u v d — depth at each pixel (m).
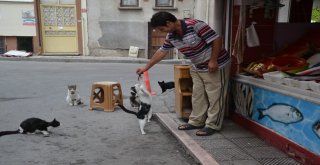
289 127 3.89
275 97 4.10
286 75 4.05
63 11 15.72
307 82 3.58
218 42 4.20
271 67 4.46
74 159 4.00
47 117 5.77
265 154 3.96
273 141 4.18
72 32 15.98
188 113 5.23
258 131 4.50
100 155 4.14
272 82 4.16
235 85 5.07
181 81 5.30
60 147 4.38
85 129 5.14
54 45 15.98
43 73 10.88
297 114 3.73
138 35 15.95
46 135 4.80
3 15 15.30
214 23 5.29
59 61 14.66
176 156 4.13
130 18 15.84
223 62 4.42
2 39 15.58
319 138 3.43
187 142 4.32
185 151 4.25
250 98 4.65
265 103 4.32
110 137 4.79
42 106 6.55
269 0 4.95
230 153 3.99
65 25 15.88
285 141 3.94
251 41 5.04
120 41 16.02
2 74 10.52
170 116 5.61
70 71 11.46
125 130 5.12
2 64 13.07
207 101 4.79
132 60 15.00
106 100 6.19
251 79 4.60
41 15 15.61
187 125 4.87
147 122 5.54
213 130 4.63
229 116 5.32
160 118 5.49
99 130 5.11
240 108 4.96
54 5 15.59
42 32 15.77
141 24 15.84
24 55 15.00
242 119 4.93
